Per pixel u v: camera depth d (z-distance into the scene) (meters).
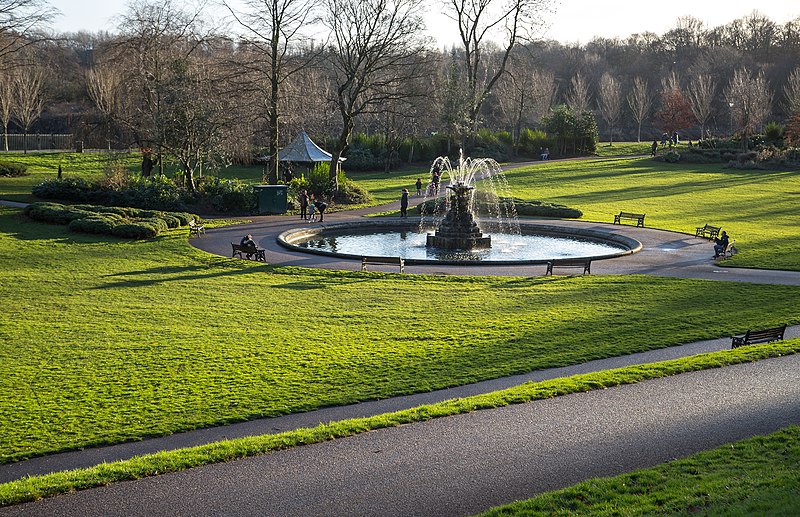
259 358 18.42
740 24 168.38
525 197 57.72
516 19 73.88
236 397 15.62
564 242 39.28
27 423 14.16
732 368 16.55
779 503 9.18
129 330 21.12
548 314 22.98
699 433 12.56
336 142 77.31
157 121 47.25
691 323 21.58
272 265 31.44
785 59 140.25
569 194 59.66
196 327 21.56
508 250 36.41
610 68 151.88
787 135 84.31
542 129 100.19
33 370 17.45
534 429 12.95
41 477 11.32
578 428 12.95
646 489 10.18
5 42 64.44
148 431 13.77
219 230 40.88
